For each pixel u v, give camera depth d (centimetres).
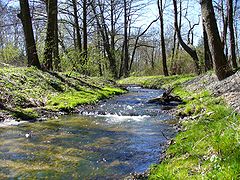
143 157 699
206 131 680
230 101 934
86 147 778
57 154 715
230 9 1942
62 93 1583
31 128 966
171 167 558
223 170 448
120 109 1393
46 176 583
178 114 1185
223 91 1165
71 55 2267
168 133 914
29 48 1859
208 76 1752
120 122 1103
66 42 3566
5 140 816
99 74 3312
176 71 3909
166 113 1276
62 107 1305
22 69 1641
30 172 600
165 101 1589
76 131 950
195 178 464
